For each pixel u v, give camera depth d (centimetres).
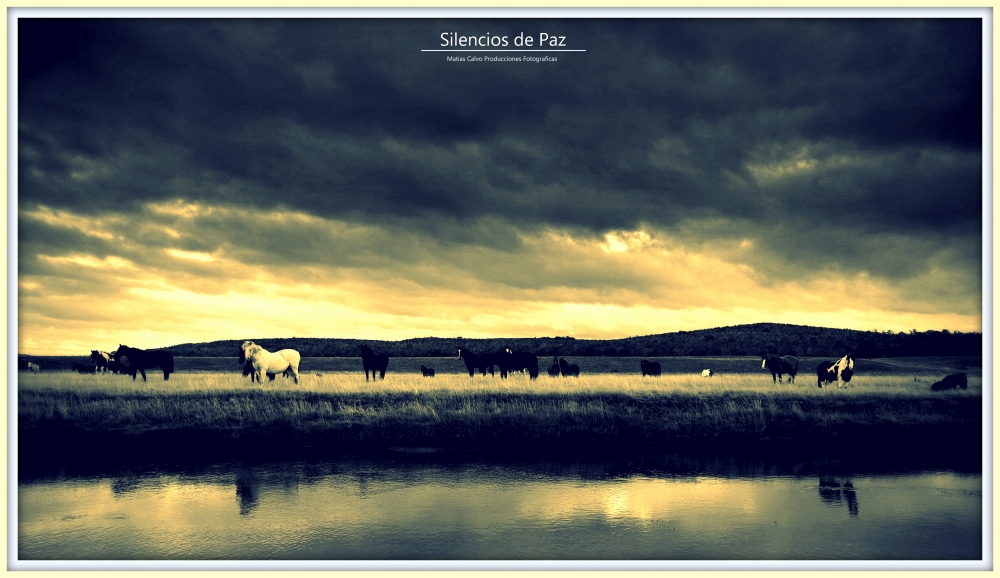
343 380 2852
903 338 6588
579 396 2258
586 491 1424
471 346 7812
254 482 1484
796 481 1518
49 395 2161
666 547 1112
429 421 2005
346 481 1491
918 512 1305
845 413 2170
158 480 1499
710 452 1798
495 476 1541
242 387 2386
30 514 1276
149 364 2677
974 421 2134
